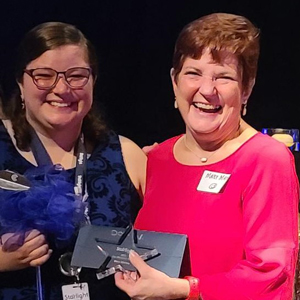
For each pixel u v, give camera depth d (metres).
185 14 3.45
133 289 1.58
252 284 1.57
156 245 1.64
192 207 1.68
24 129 1.81
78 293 1.73
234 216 1.64
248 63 1.65
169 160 1.80
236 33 1.62
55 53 1.73
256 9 3.55
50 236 1.75
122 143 1.92
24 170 1.79
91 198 1.82
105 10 3.29
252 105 3.73
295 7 3.60
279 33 3.62
